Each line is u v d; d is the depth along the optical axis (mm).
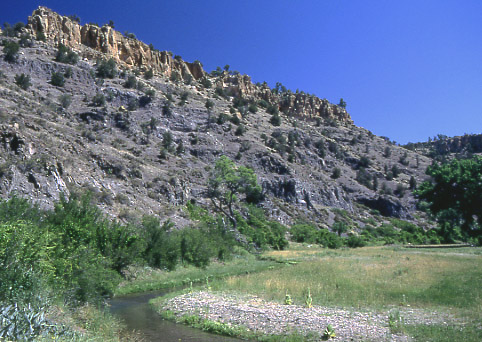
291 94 199000
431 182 52906
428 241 69125
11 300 7410
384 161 148625
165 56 156750
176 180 55719
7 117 36188
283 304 14938
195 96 125875
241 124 110062
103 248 21531
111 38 134125
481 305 13289
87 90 83750
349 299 15648
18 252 8984
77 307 11383
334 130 168625
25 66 78562
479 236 51250
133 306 16562
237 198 70688
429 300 14875
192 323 13172
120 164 47156
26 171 30594
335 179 113625
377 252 42469
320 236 64125
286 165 94688
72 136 46875
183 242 30688
